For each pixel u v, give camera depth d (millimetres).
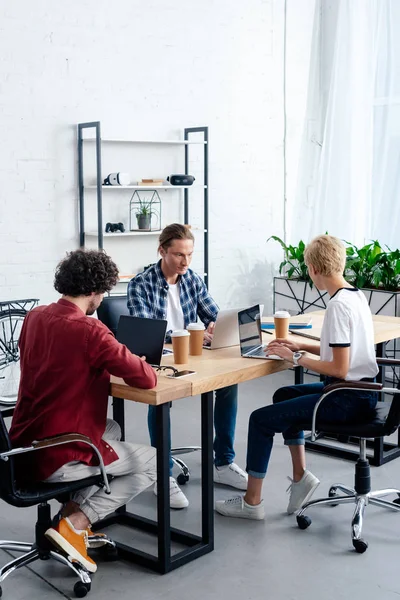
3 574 2557
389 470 3688
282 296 5855
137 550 2812
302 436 3141
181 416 4582
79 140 5059
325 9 5887
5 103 4797
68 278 2535
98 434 2553
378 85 5566
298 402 2988
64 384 2484
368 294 5207
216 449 3525
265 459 3100
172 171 5613
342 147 5797
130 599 2537
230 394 3457
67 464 2469
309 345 3035
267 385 5344
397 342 5336
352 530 2898
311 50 5992
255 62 5934
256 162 6066
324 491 3445
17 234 4941
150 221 5316
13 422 2604
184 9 5508
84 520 2602
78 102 5082
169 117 5531
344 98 5754
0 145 4809
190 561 2795
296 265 6145
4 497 2379
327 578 2660
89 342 2465
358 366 2887
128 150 5363
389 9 5469
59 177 5062
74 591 2561
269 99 6055
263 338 3316
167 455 2666
